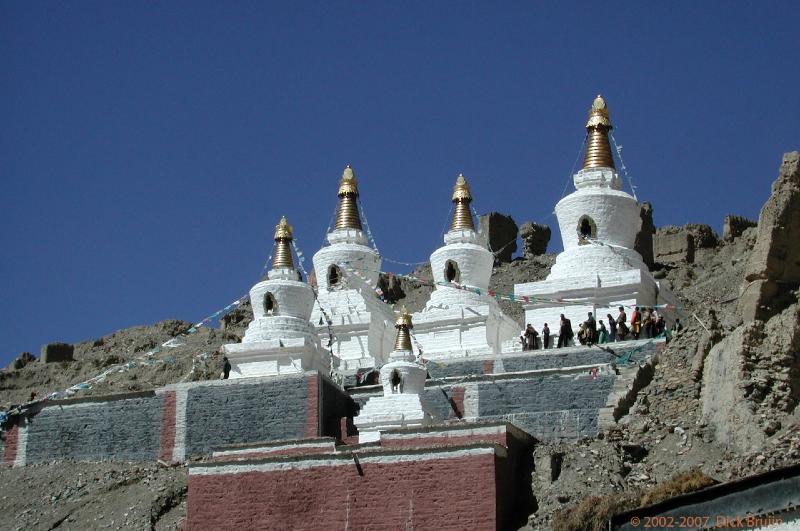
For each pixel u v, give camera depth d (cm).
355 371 9862
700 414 7819
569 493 7538
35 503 8775
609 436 7912
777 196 7938
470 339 10275
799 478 5828
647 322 9206
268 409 9031
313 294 10250
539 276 13675
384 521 7619
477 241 10825
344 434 8875
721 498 6028
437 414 8825
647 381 8381
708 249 13912
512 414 8631
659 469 7556
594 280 9906
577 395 8519
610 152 10531
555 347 9688
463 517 7506
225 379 9212
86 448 9256
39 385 12962
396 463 7681
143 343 13438
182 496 8375
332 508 7712
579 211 10219
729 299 10556
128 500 8494
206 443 9056
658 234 14025
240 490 7881
